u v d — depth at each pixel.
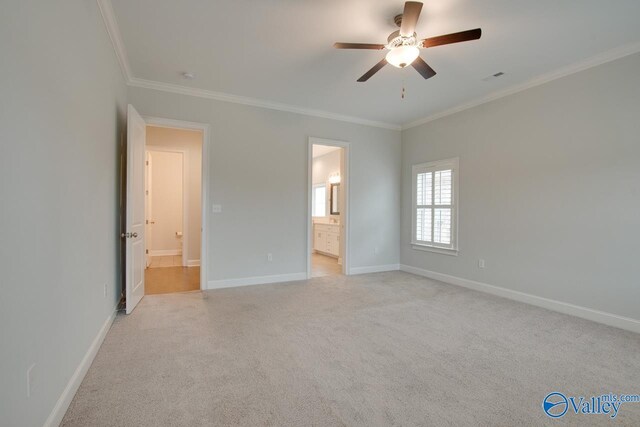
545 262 3.58
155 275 5.15
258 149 4.50
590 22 2.56
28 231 1.29
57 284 1.60
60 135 1.64
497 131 4.10
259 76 3.66
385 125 5.59
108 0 2.32
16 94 1.19
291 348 2.49
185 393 1.87
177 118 3.98
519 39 2.82
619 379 2.07
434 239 5.04
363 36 2.82
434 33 2.75
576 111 3.30
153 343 2.54
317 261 6.81
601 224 3.12
